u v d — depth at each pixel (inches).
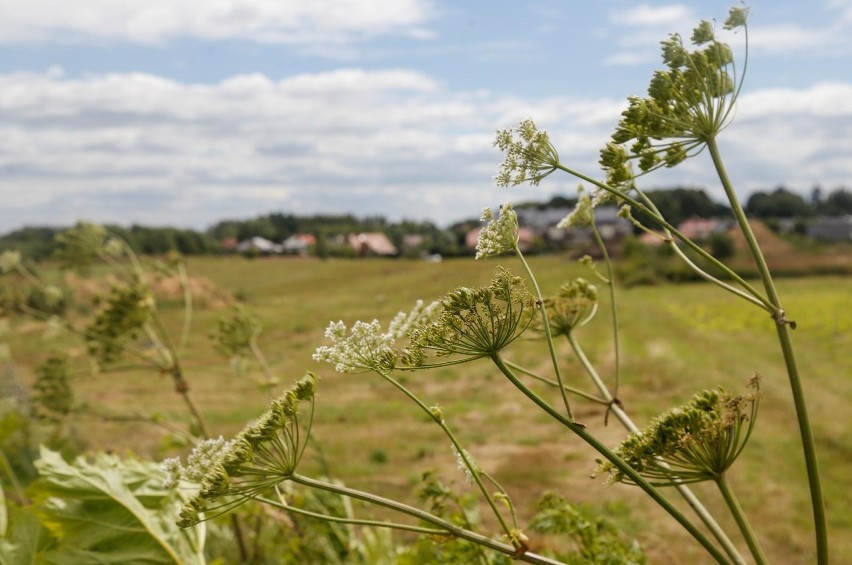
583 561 111.7
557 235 3036.4
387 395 820.0
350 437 625.0
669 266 2456.9
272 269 3435.0
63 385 212.4
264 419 69.3
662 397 753.6
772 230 3324.3
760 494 426.6
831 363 990.4
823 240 3026.6
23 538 121.1
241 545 181.6
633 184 77.6
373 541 167.0
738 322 1595.7
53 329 205.8
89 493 118.4
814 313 1651.1
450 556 110.5
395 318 73.4
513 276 66.4
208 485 67.6
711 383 823.7
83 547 117.0
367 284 2760.8
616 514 341.1
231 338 199.0
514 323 66.3
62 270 202.8
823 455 508.7
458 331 66.5
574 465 502.0
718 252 2539.4
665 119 71.5
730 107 71.4
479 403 759.1
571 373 909.8
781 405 666.8
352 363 68.8
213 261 3715.6
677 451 68.7
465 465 69.6
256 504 160.9
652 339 1257.4
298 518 163.9
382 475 507.2
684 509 386.0
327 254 4303.6
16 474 212.1
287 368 994.7
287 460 69.1
